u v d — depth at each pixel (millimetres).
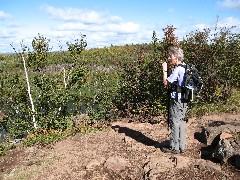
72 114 5566
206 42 5363
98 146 3768
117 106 5301
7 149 4094
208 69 5305
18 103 5680
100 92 6043
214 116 4492
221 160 3031
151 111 4848
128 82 5262
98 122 4812
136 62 5285
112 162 3191
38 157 3660
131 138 3898
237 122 4043
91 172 3150
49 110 5461
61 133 4426
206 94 5277
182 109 3225
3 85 5875
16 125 5395
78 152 3648
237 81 5438
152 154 3383
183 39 5492
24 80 6148
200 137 3729
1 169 3492
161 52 4977
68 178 3088
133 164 3205
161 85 4836
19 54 5734
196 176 2842
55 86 5664
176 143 3309
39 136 4297
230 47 5395
